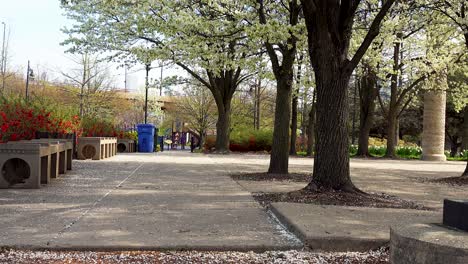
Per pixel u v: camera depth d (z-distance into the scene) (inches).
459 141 1899.6
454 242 149.3
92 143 751.7
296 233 241.8
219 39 511.8
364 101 1254.9
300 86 864.9
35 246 213.0
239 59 550.3
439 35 844.0
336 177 371.9
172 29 498.3
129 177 503.2
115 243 219.0
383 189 455.5
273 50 529.7
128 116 2078.0
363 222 261.6
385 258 207.9
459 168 842.8
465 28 600.7
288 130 550.0
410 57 1069.8
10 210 295.9
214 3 511.8
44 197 350.3
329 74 369.1
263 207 327.9
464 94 1064.8
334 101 369.7
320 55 370.3
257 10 519.2
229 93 1133.7
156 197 363.6
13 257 200.4
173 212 301.0
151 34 858.8
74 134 734.5
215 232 246.7
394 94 1217.4
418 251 153.3
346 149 375.9
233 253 214.5
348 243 222.8
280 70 535.5
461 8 620.4
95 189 400.8
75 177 489.1
